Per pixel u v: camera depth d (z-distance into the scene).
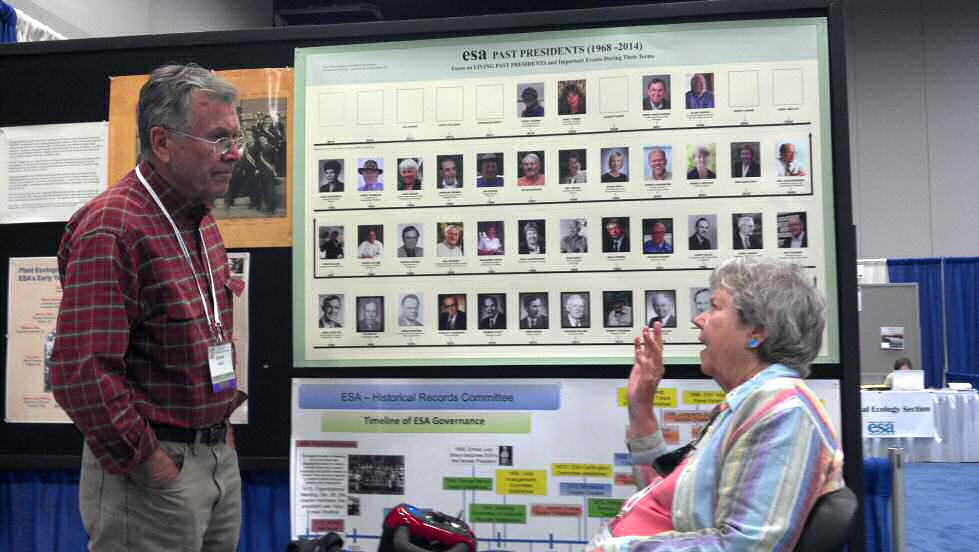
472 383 1.90
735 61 1.85
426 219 1.94
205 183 1.51
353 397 1.94
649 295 1.85
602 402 1.85
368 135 1.97
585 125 1.89
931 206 9.52
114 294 1.38
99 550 1.49
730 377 1.24
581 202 1.89
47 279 2.07
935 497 5.02
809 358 1.21
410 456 1.92
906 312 6.99
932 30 9.56
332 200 1.97
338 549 1.55
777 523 1.03
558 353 1.88
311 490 1.94
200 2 5.76
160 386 1.49
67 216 2.07
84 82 2.08
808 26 1.83
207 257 1.64
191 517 1.50
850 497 1.06
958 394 6.44
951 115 9.49
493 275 1.91
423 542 1.31
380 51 1.97
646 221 1.87
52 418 2.05
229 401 1.61
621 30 1.89
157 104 1.47
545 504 1.87
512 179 1.91
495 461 1.89
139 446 1.37
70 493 2.04
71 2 4.06
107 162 2.06
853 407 1.75
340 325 1.95
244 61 2.02
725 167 1.85
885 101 9.66
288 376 1.97
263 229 1.99
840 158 1.80
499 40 1.93
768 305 1.18
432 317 1.92
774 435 1.08
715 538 1.06
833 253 1.80
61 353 1.36
